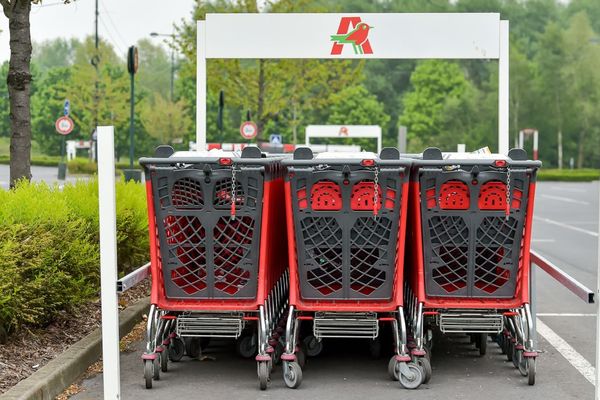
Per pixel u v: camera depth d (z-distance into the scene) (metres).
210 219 6.43
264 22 9.89
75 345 6.94
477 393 6.36
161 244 6.49
